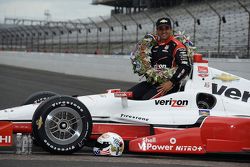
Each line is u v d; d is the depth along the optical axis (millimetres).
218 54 38562
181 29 53031
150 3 77000
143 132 10422
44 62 55906
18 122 9930
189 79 10820
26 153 9562
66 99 9367
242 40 41969
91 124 9586
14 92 26078
